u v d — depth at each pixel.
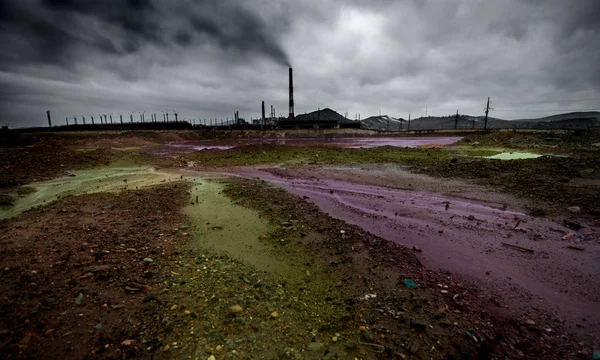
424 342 3.27
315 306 3.95
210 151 25.09
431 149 25.34
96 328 3.28
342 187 11.59
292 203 9.17
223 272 4.80
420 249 5.88
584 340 3.39
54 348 2.97
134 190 10.92
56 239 5.98
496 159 16.66
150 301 3.84
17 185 11.89
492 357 3.14
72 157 17.34
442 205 8.87
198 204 9.13
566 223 6.96
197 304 3.82
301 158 21.09
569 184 10.26
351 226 7.09
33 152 17.20
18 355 2.86
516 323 3.69
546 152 20.61
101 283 4.24
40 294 3.89
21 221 7.26
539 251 5.66
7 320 3.35
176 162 19.33
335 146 31.30
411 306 3.94
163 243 5.96
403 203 9.17
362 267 5.08
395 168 15.69
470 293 4.35
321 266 5.14
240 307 3.75
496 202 8.95
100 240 5.95
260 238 6.42
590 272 4.86
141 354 2.92
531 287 4.50
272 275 4.80
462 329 3.51
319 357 3.00
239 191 10.83
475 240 6.28
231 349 3.05
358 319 3.65
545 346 3.31
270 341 3.21
